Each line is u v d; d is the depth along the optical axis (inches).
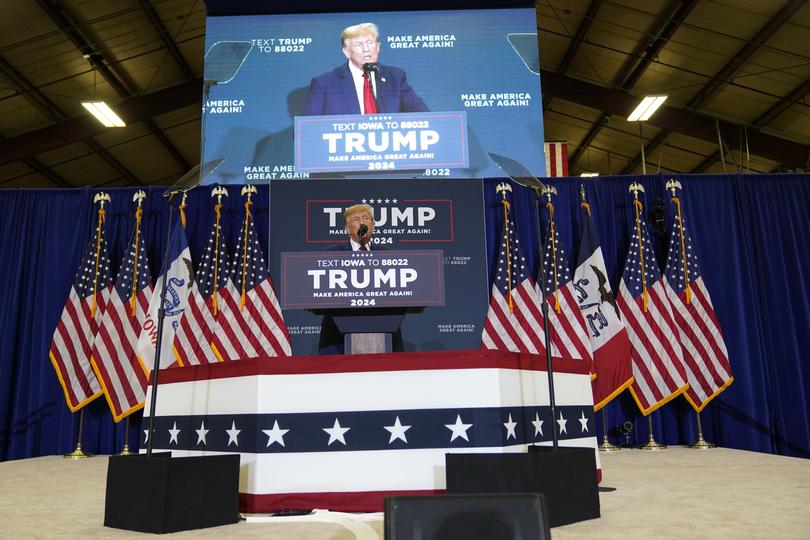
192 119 531.5
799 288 287.4
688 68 451.5
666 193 295.4
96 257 274.2
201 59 481.1
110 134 518.3
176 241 269.0
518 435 128.9
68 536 104.3
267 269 260.7
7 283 286.0
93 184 588.7
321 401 125.6
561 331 256.7
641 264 274.8
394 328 189.9
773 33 389.7
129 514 109.1
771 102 457.4
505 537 68.1
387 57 256.7
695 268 273.1
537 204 132.6
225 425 131.2
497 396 126.0
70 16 393.7
